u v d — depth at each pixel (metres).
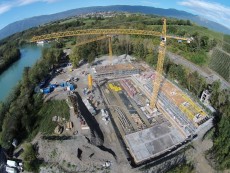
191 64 155.62
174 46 177.00
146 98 124.25
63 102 112.56
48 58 153.00
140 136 95.94
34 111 106.56
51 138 88.31
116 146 90.62
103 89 133.75
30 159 76.94
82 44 168.50
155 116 110.56
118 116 110.00
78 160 79.38
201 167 83.12
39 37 125.31
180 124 101.06
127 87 135.75
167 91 124.06
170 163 82.69
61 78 141.75
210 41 173.25
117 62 165.88
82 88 130.50
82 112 105.31
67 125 95.75
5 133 84.88
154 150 89.94
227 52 160.12
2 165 79.50
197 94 121.50
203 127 100.56
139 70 149.88
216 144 87.56
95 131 95.75
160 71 106.44
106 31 144.50
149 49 168.75
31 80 127.31
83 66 161.00
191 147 90.25
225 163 81.25
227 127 85.69
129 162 82.56
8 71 180.25
